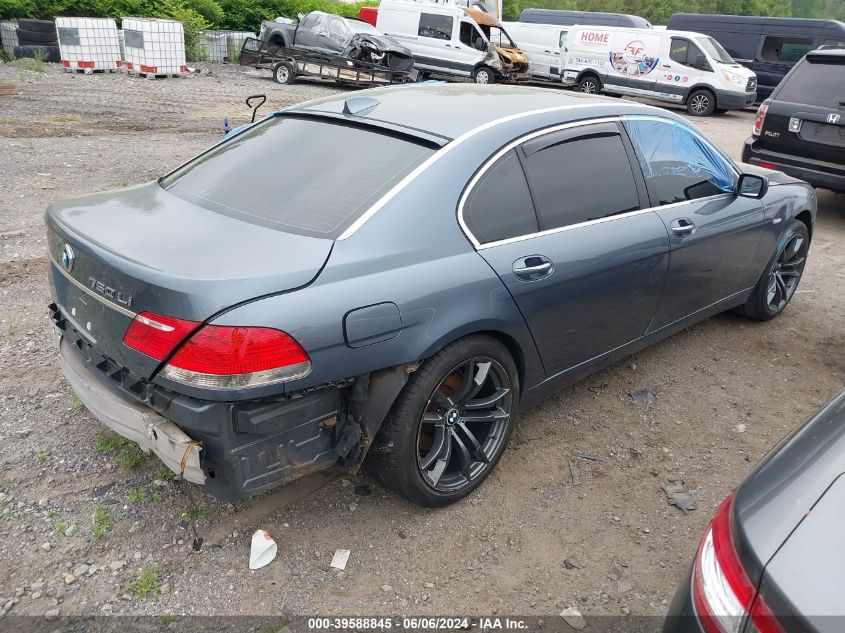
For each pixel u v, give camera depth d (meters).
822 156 7.54
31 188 7.09
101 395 2.57
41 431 3.35
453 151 2.91
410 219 2.68
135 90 14.49
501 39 21.45
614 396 4.09
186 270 2.29
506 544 2.87
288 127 3.35
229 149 3.38
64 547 2.67
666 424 3.84
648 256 3.61
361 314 2.43
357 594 2.57
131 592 2.51
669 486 3.30
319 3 26.95
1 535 2.71
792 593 1.38
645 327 3.89
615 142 3.61
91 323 2.57
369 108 3.30
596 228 3.37
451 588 2.63
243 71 19.77
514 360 3.16
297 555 2.73
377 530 2.89
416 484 2.84
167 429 2.37
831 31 18.72
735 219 4.28
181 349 2.23
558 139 3.31
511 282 2.92
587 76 20.16
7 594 2.46
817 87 7.59
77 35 15.92
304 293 2.34
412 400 2.69
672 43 18.47
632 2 69.69
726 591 1.51
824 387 4.34
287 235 2.56
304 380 2.34
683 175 4.02
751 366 4.57
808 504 1.54
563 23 22.62
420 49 20.61
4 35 17.61
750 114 19.75
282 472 2.49
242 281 2.26
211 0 23.41
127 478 3.07
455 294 2.71
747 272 4.66
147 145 9.56
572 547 2.88
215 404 2.25
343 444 2.60
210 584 2.57
